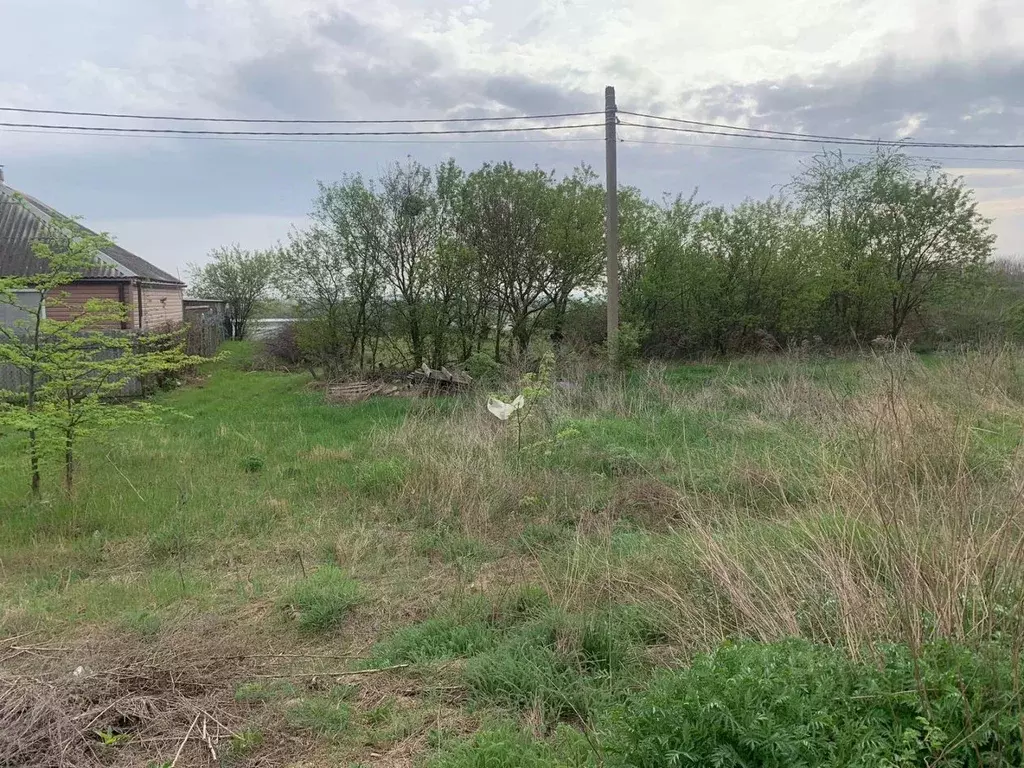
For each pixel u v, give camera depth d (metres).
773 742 2.18
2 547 5.85
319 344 15.91
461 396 12.57
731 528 4.76
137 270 23.36
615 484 6.97
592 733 2.87
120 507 6.64
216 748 3.02
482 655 3.63
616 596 4.25
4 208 21.66
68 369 6.90
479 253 15.74
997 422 7.54
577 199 16.31
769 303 18.88
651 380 11.76
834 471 5.17
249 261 34.28
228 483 7.50
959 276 19.91
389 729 3.13
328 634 4.23
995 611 2.84
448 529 5.97
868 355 14.90
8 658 3.84
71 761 2.92
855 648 2.83
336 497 7.02
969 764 2.16
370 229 15.36
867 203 20.56
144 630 4.20
